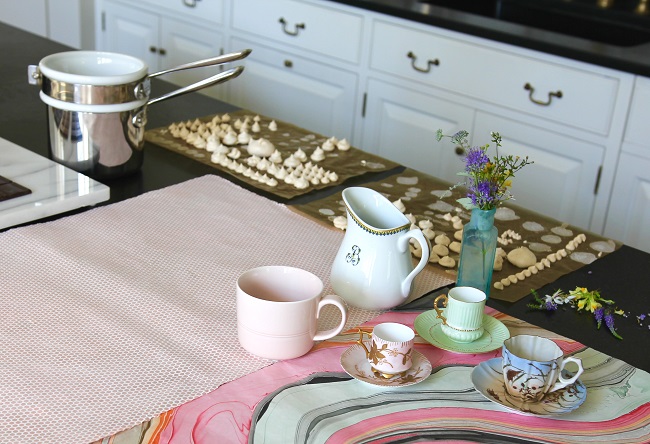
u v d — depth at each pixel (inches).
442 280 51.4
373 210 48.2
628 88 89.5
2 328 43.0
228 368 41.4
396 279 46.5
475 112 102.7
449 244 55.8
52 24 155.3
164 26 133.0
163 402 38.5
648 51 93.5
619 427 38.7
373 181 65.1
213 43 127.3
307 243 54.8
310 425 37.5
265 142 67.9
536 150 99.3
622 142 91.9
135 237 53.5
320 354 43.0
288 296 43.8
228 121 74.4
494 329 45.6
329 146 70.3
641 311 49.7
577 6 118.1
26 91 77.3
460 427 38.0
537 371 38.6
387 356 40.2
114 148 59.9
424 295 49.6
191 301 47.0
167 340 43.2
